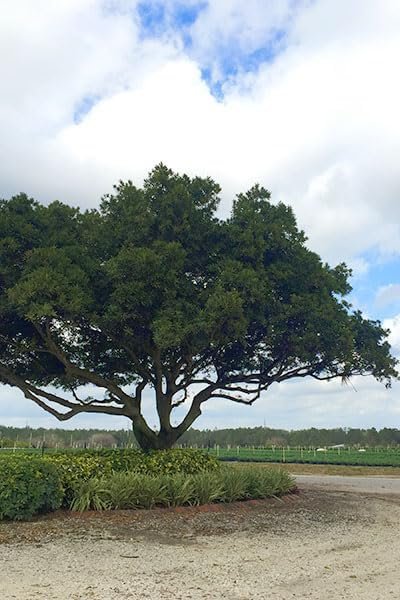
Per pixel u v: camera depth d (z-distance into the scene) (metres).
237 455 44.94
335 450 54.59
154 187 14.31
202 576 7.03
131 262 12.27
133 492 11.40
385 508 14.34
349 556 8.52
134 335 13.77
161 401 15.41
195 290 13.47
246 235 13.75
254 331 14.62
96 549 8.41
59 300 11.57
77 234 14.13
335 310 14.52
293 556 8.41
